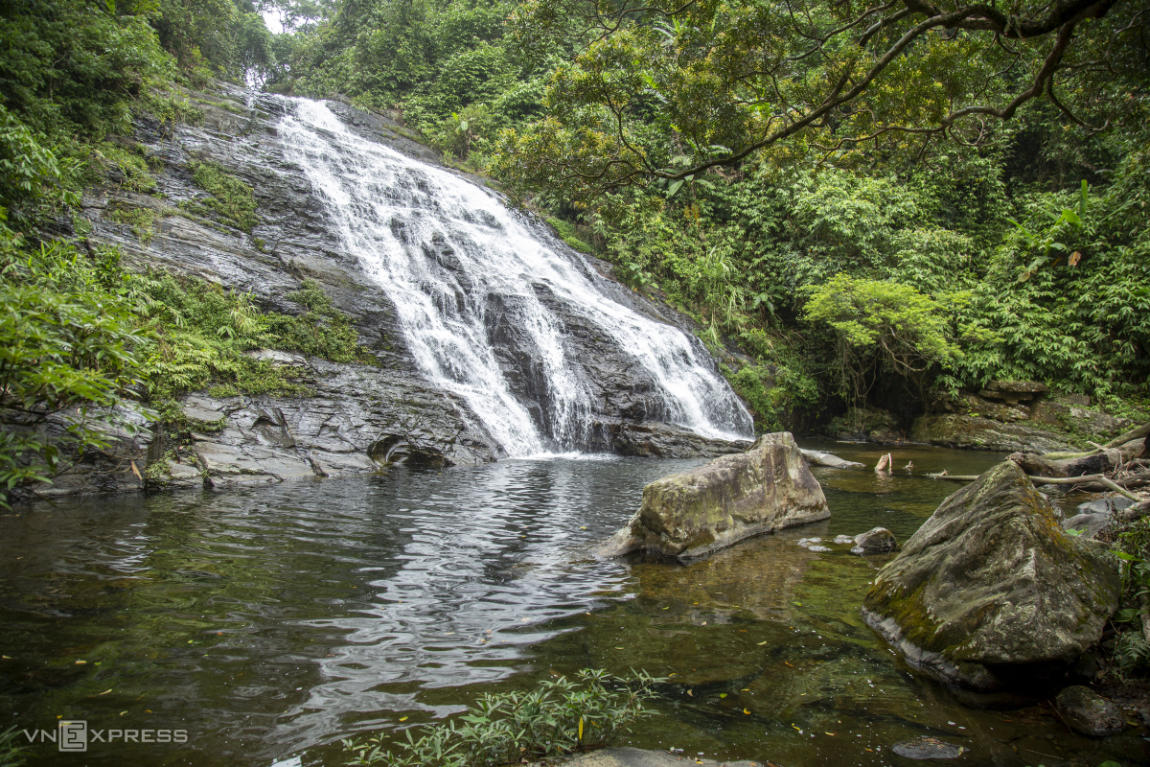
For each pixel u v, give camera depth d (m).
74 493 8.07
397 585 5.09
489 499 8.87
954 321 22.50
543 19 7.53
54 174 8.71
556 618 4.45
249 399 10.91
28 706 3.05
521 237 22.73
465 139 29.06
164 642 3.84
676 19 7.65
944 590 3.99
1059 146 25.78
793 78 7.77
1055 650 3.25
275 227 16.39
